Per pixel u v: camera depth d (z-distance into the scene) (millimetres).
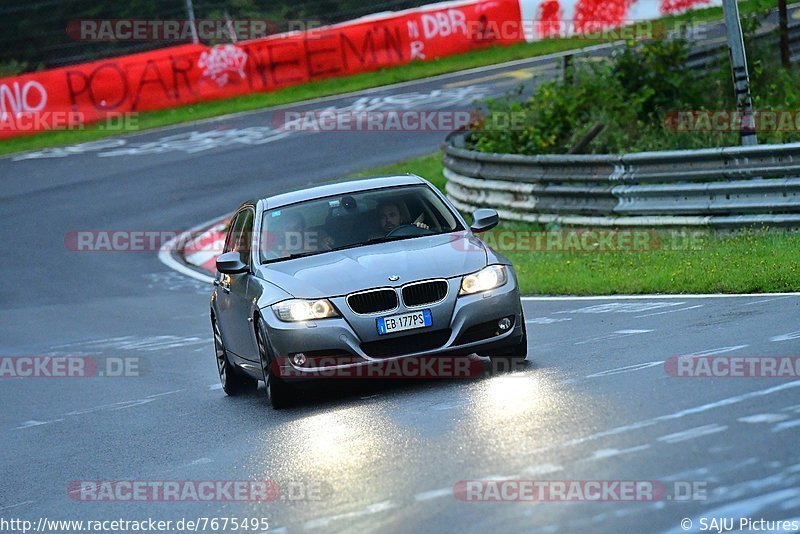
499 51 131625
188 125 120688
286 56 128250
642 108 73188
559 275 49500
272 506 20281
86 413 37406
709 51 77625
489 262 30609
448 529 16859
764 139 64500
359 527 17750
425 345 29453
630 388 24719
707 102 73500
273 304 30094
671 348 29344
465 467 20172
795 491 16438
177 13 154250
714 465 18078
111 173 105000
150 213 89875
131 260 77500
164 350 49438
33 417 38344
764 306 34500
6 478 28734
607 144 69688
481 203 66750
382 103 115375
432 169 85062
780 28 76875
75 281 73125
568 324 38406
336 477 21359
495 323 30000
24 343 56219
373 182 35344
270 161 100375
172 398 37844
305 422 27969
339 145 101938
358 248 32312
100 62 124562
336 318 29266
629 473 18250
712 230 50906
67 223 89938
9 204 98375
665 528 15734
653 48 75062
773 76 74312
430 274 29734
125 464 27594
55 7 156375
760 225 49156
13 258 81688
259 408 32375
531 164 61375
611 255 52094
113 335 55469
